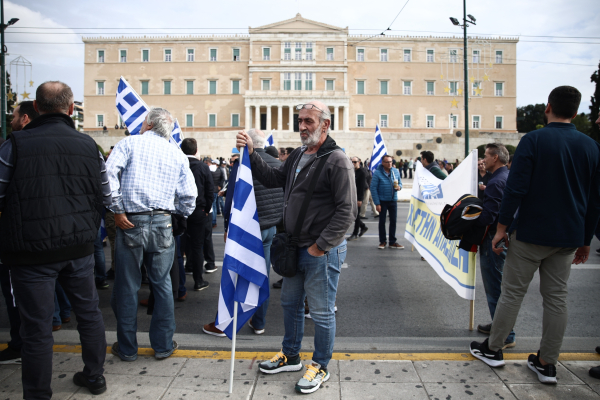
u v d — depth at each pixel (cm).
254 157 328
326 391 288
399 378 306
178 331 422
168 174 346
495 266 388
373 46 5466
